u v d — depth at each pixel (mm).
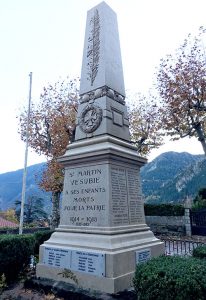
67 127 21344
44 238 10375
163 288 4156
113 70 8641
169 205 21891
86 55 9008
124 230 6828
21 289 6617
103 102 7957
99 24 8961
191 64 20062
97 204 6914
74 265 6516
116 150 7129
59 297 5996
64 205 7672
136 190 7840
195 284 4020
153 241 7500
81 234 6910
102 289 5875
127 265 6258
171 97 20359
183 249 13570
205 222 20109
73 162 7695
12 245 7312
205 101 19625
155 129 23141
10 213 47906
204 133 21797
